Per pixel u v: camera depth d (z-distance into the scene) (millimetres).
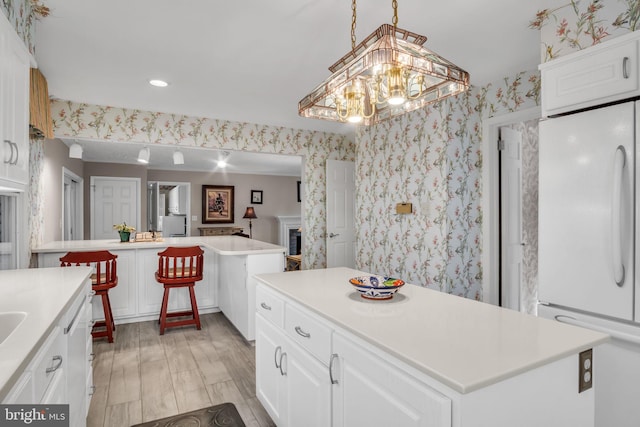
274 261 3299
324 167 5109
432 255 3320
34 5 1943
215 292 4180
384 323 1244
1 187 1597
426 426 910
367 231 4184
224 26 2186
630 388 1628
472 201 3355
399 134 3729
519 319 1300
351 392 1219
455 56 2676
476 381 828
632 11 1686
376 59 1279
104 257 3070
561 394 1025
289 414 1660
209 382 2488
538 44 2477
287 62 2713
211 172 8742
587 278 1751
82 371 1804
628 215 1596
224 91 3348
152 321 3836
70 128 3662
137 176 7324
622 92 1630
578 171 1789
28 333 1093
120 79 3033
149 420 2041
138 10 2004
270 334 1880
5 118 1479
